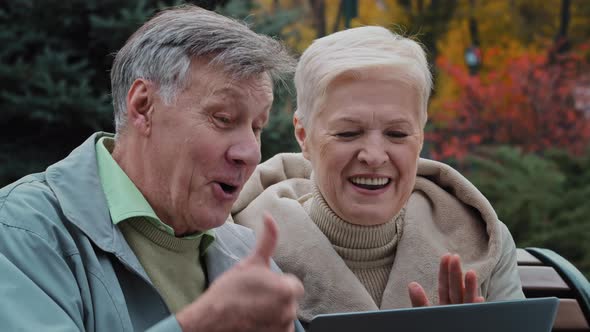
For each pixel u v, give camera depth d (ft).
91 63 19.20
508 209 22.71
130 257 5.26
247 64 5.22
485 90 33.12
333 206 6.70
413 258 6.81
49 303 4.75
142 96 5.34
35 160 18.81
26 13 18.89
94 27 17.92
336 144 6.43
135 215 5.36
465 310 4.87
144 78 5.32
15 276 4.75
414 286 5.57
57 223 5.19
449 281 5.53
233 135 5.29
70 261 5.10
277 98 18.37
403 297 6.69
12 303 4.65
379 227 6.77
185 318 4.15
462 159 31.12
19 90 18.39
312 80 6.52
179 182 5.31
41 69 18.11
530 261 8.32
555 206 22.61
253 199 7.52
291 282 4.16
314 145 6.60
